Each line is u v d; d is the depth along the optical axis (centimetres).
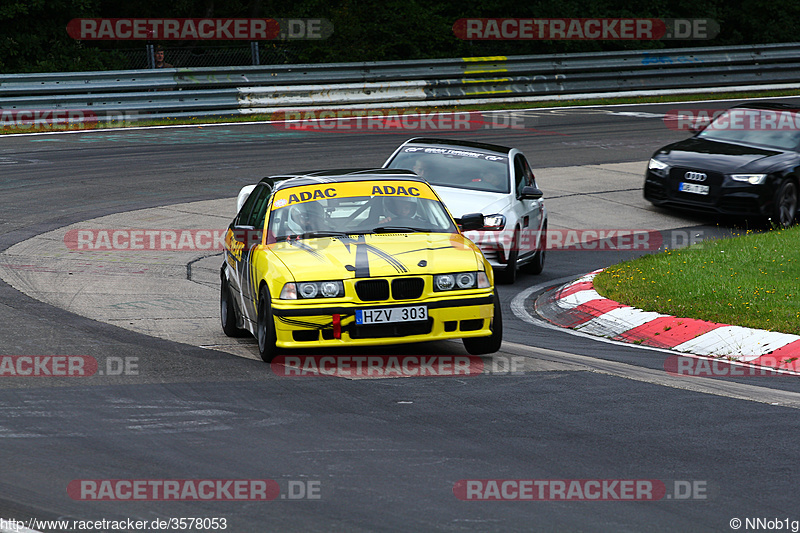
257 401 2434
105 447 2062
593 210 6172
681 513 1731
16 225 5119
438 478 1892
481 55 12644
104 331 3253
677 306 3566
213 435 2150
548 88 10662
